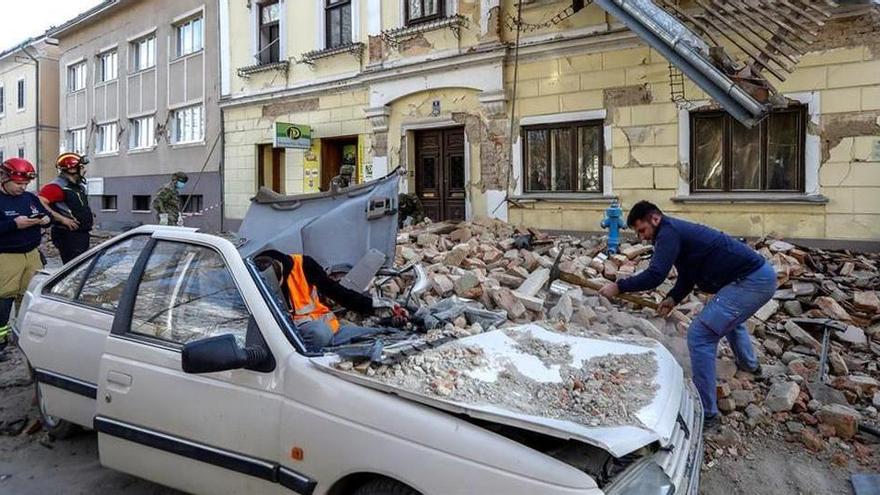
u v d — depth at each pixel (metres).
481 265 7.64
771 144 9.39
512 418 2.38
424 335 3.50
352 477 2.64
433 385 2.67
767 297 4.43
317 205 5.45
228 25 16.95
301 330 3.17
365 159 14.13
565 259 8.06
